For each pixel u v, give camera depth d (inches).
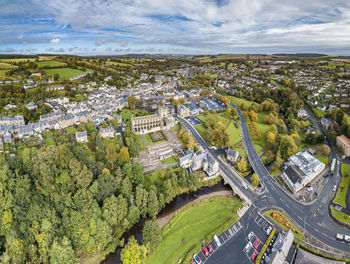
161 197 5900.6
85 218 4549.7
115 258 4795.8
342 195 6186.0
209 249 4756.4
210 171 7308.1
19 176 4909.0
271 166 7790.4
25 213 4370.1
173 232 5344.5
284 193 6407.5
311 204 5979.3
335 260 4328.3
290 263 4303.6
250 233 5137.8
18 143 7819.9
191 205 6254.9
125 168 6304.1
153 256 4709.6
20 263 3853.3
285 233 4864.7
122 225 5201.8
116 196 5664.4
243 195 6284.5
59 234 4367.6
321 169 7219.5
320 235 5027.1
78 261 4453.7
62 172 5123.0
